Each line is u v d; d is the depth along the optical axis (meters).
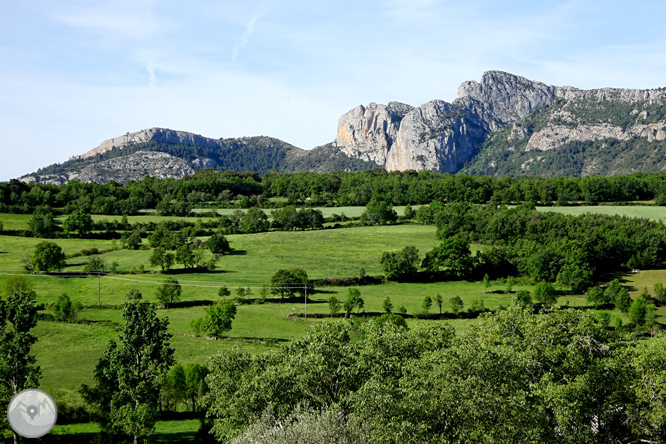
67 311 78.50
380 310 87.75
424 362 37.59
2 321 49.78
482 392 33.47
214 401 44.78
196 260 117.50
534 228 138.25
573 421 39.00
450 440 33.16
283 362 43.28
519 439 32.69
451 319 85.31
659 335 53.28
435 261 112.94
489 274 114.88
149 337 48.47
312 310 87.44
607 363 42.00
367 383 35.22
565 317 47.22
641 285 104.12
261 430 34.81
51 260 106.12
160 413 52.66
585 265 104.31
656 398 40.16
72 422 49.62
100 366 50.09
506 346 41.66
